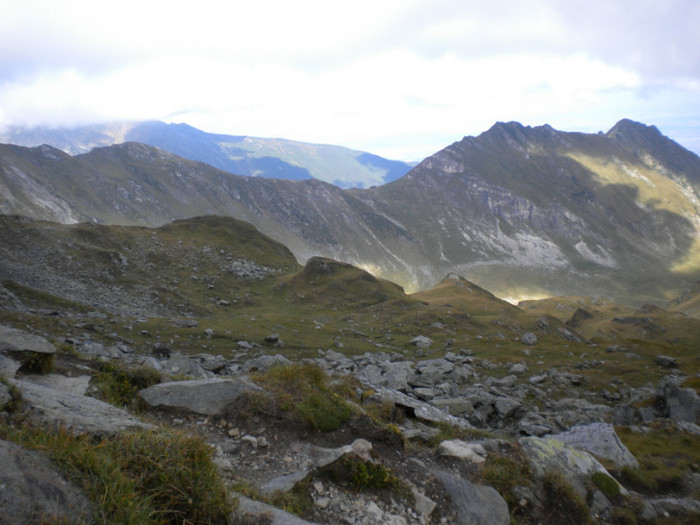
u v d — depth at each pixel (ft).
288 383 39.27
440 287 428.97
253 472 29.12
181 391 36.40
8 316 110.32
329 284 336.70
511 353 207.51
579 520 37.60
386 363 134.92
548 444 45.37
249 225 488.02
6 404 22.34
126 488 18.12
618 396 141.49
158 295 240.73
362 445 33.40
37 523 14.10
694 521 45.80
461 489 34.12
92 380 37.40
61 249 257.96
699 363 185.98
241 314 265.54
